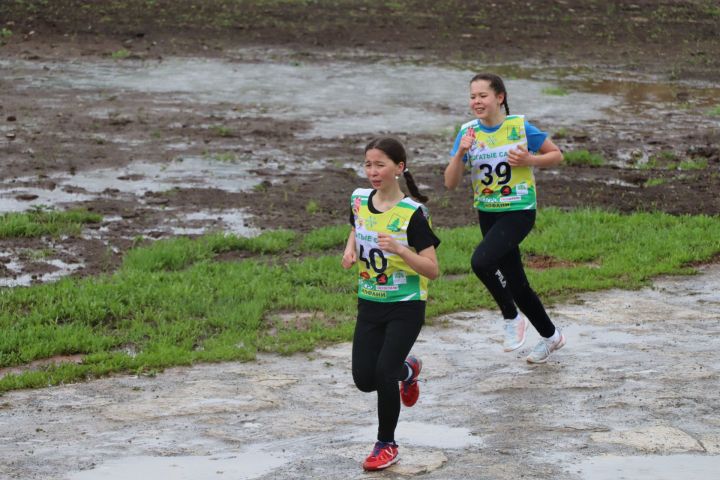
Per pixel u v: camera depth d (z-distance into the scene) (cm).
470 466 2272
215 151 6488
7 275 4109
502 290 2991
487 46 11306
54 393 2927
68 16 11556
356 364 2333
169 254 4294
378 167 2275
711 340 3350
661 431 2500
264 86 8900
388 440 2284
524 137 2894
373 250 2300
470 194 5631
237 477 2238
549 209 5191
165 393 2906
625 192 5691
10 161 6003
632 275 4156
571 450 2373
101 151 6372
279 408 2772
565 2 13975
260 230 4866
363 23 12100
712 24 13400
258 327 3569
